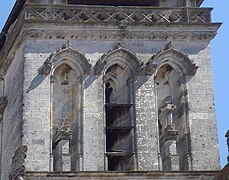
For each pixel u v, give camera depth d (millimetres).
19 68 66188
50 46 65688
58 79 65688
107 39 66312
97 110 64625
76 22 66062
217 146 64812
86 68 65375
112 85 66812
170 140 64062
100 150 63750
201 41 67250
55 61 65438
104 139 64062
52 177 60969
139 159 63969
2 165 67562
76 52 65688
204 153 64562
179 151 64875
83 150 63562
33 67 65062
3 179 66875
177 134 64500
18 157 61531
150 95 65500
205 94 66062
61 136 63156
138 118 64875
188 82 66250
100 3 70812
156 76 66250
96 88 65188
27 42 65562
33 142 63344
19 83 65688
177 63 66625
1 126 68938
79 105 64750
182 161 64625
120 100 66000
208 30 67438
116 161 64875
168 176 61844
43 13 66375
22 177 60750
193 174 62000
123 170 63406
